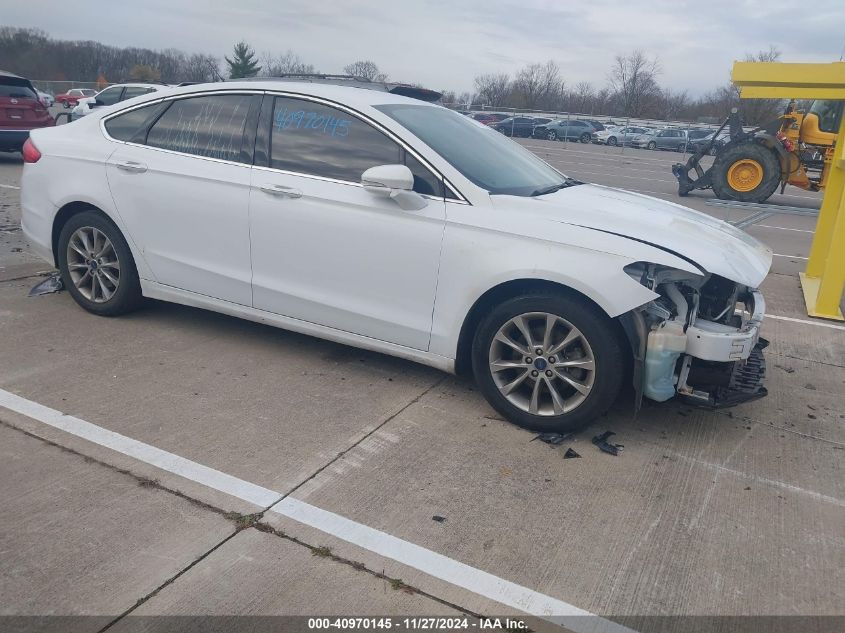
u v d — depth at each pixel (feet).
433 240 12.23
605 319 11.25
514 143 16.55
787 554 9.24
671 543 9.36
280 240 13.67
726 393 11.89
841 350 17.79
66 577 8.13
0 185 36.17
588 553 9.07
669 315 11.23
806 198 57.47
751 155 48.11
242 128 14.30
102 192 15.55
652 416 13.19
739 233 13.88
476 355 12.32
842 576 8.86
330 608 7.87
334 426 12.07
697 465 11.45
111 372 13.70
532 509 9.96
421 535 9.23
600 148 113.80
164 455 10.82
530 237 11.55
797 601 8.38
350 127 13.32
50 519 9.14
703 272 10.97
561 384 12.07
